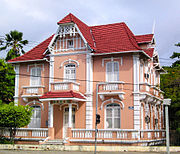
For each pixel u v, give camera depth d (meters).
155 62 34.72
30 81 31.53
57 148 25.31
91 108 28.31
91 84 28.67
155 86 32.72
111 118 27.78
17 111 27.17
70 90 27.47
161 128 36.25
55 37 29.89
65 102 27.33
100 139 26.09
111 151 24.31
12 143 28.17
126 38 29.06
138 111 26.81
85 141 26.52
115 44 28.83
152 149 24.41
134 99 27.11
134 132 25.19
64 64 29.77
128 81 27.61
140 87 27.47
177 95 33.44
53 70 30.11
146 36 31.25
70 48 29.66
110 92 27.33
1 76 38.69
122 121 27.25
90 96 28.42
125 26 31.11
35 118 30.75
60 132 28.92
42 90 30.22
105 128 27.75
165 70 36.78
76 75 29.14
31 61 31.41
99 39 30.52
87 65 28.80
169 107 37.06
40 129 28.16
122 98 27.30
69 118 27.11
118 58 28.30
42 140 27.78
